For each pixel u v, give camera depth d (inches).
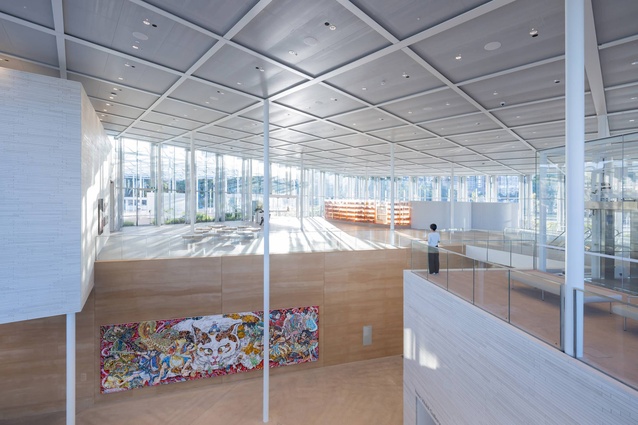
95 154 421.4
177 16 268.8
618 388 146.9
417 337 364.5
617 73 351.6
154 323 494.6
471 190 1713.8
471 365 257.3
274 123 614.9
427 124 593.6
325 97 459.5
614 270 361.4
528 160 1015.6
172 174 1033.5
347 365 599.5
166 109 532.7
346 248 619.8
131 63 358.3
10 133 287.3
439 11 255.0
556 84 393.1
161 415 454.6
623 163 357.7
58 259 310.0
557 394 175.9
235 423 442.9
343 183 1801.2
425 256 360.5
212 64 358.0
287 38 299.9
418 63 343.0
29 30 290.8
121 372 481.1
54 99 304.7
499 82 389.4
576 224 185.3
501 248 572.7
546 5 241.8
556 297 186.9
